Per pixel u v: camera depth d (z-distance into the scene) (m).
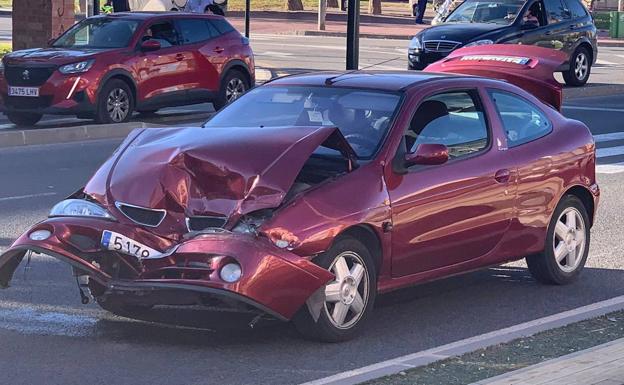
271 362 6.61
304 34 42.81
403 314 7.89
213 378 6.29
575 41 25.17
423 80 8.07
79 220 6.82
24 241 6.82
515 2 24.47
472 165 7.82
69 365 6.49
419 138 7.66
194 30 19.86
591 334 7.21
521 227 8.24
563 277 8.78
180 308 7.76
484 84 8.30
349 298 6.98
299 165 6.78
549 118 8.72
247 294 6.36
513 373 5.84
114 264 6.73
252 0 61.81
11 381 6.16
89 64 18.00
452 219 7.62
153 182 6.80
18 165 14.70
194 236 6.57
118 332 7.20
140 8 30.61
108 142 17.39
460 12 24.94
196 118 20.36
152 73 18.89
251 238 6.51
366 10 61.31
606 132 18.84
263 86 8.33
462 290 8.66
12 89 18.03
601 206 12.55
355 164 7.18
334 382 6.08
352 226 6.88
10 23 43.88
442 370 6.32
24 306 7.82
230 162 6.76
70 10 24.14
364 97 7.82
